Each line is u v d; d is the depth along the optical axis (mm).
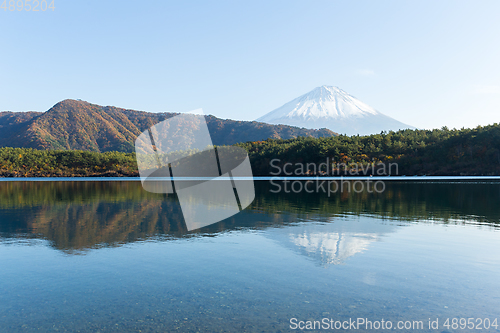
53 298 6262
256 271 7766
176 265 8172
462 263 8359
